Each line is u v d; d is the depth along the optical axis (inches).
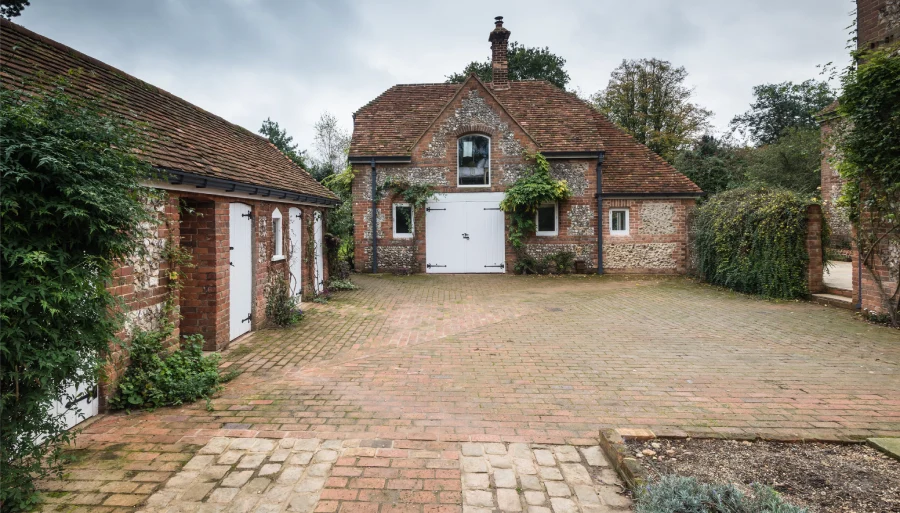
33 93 158.6
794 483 119.9
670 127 1218.6
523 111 698.8
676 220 634.2
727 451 139.1
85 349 119.3
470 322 334.6
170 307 205.6
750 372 218.5
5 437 106.2
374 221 642.2
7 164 100.0
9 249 98.3
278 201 336.5
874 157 304.5
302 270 405.4
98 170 115.2
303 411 171.8
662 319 344.2
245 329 289.1
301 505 112.6
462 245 644.7
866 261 335.0
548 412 171.8
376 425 159.6
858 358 240.8
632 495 116.4
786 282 421.7
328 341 277.3
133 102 249.9
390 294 468.4
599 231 636.1
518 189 610.2
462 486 121.3
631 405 178.7
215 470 128.6
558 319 346.0
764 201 446.3
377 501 114.3
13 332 98.4
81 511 108.9
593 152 624.4
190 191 221.0
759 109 1838.1
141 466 130.3
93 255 115.8
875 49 299.9
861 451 139.4
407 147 647.8
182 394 180.9
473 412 171.6
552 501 114.5
